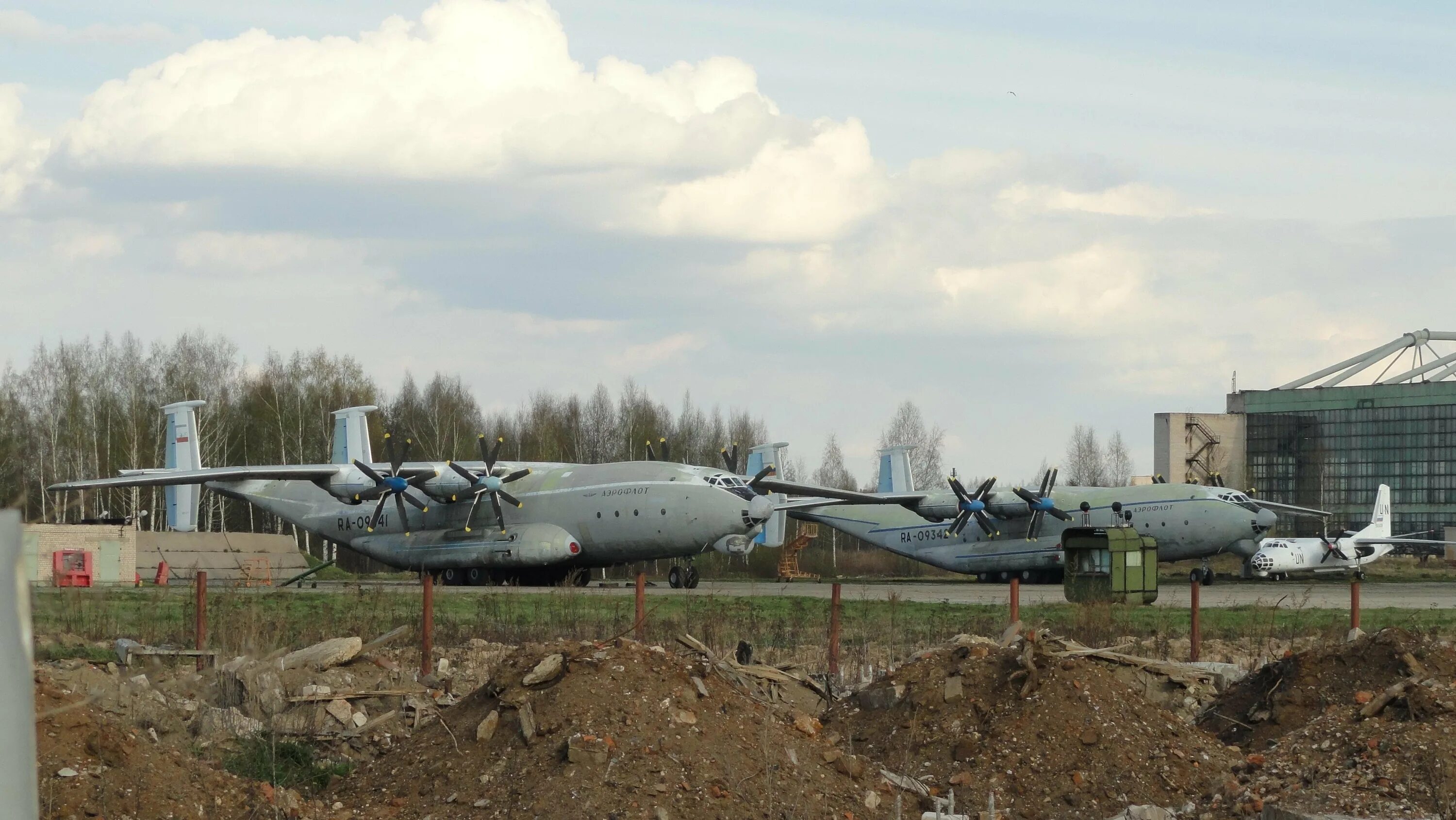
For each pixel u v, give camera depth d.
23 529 5.01
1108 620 27.47
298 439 77.06
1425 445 103.00
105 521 51.09
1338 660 14.75
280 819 10.32
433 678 17.97
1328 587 56.97
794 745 11.78
